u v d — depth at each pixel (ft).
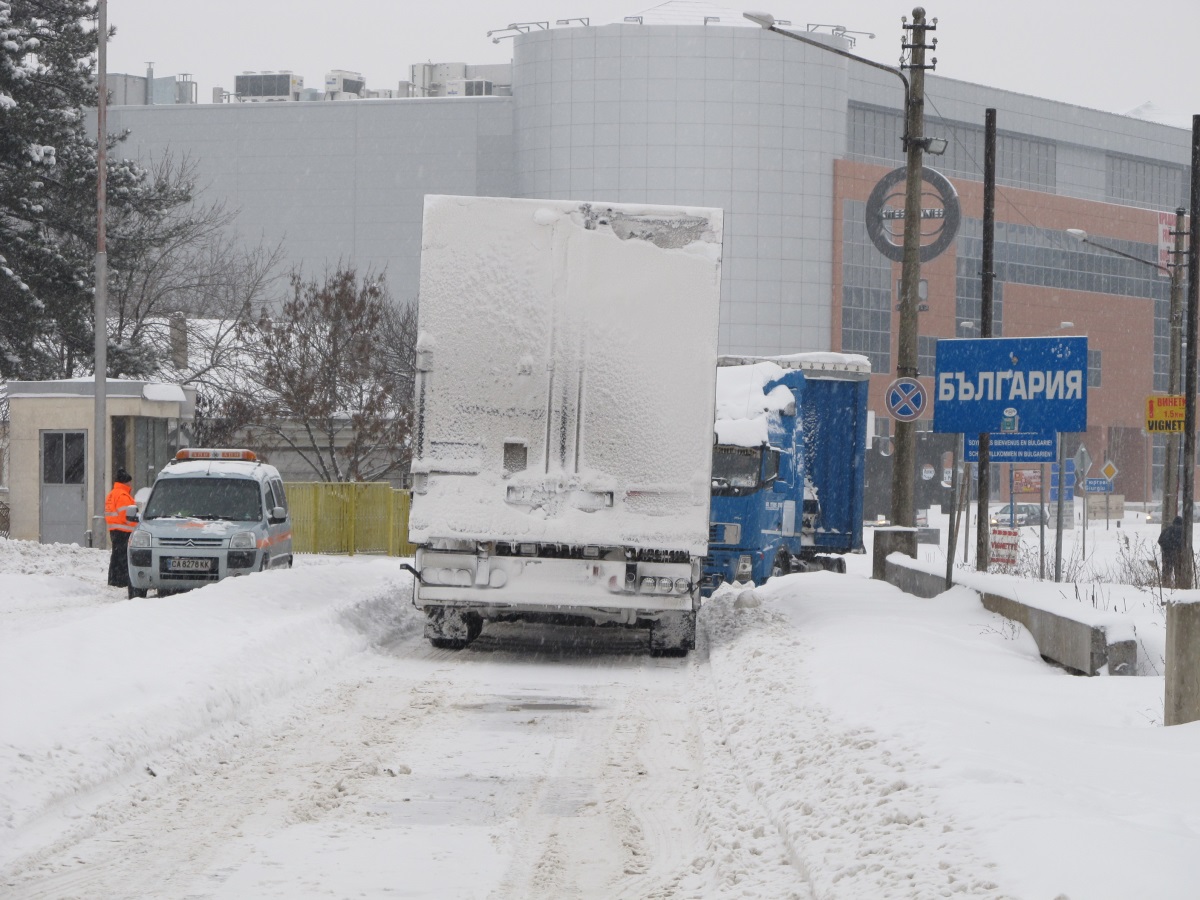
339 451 183.32
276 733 41.04
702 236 57.47
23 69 143.02
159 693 41.14
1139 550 118.52
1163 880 19.74
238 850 28.25
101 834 29.27
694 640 60.80
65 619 72.33
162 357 175.11
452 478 57.26
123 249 164.35
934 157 427.33
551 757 38.42
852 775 30.17
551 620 60.59
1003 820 23.88
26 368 151.23
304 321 170.81
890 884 22.16
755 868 26.25
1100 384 460.14
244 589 65.26
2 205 143.84
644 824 31.01
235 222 437.17
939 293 418.92
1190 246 101.96
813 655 52.37
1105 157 472.03
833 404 106.22
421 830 30.19
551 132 393.50
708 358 57.16
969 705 39.70
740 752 37.32
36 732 34.47
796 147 387.75
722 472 87.04
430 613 62.23
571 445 57.11
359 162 431.84
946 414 68.44
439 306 57.31
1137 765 30.25
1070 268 453.99
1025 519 251.60
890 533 87.66
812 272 390.63
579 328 57.16
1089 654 49.80
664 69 384.68
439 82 482.28
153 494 86.02
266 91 477.77
